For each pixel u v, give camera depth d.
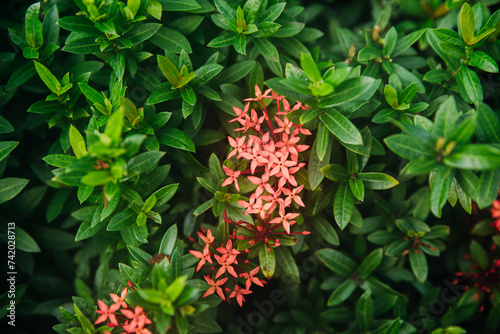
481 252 0.62
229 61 0.64
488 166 0.48
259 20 0.59
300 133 0.58
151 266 0.56
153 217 0.56
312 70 0.51
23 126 0.62
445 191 0.50
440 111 0.50
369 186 0.58
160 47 0.59
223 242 0.59
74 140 0.54
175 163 0.62
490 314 0.61
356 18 0.73
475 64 0.57
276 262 0.60
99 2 0.55
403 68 0.61
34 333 0.66
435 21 0.66
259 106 0.60
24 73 0.59
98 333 0.55
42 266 0.67
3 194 0.57
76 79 0.59
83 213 0.61
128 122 0.56
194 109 0.59
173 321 0.54
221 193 0.56
